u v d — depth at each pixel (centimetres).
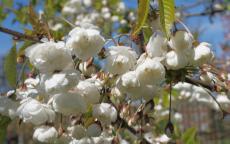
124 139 82
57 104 48
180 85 103
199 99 108
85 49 47
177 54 49
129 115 57
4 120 57
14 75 59
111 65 49
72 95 48
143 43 53
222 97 66
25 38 55
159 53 49
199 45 51
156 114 103
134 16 129
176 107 113
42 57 46
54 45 46
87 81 49
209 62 54
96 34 47
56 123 53
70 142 52
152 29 54
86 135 51
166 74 52
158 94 53
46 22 55
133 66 49
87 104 49
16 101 55
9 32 54
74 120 51
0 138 58
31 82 55
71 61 47
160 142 77
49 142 52
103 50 49
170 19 47
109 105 51
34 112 50
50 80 46
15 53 59
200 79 55
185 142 83
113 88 51
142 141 64
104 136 54
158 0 48
